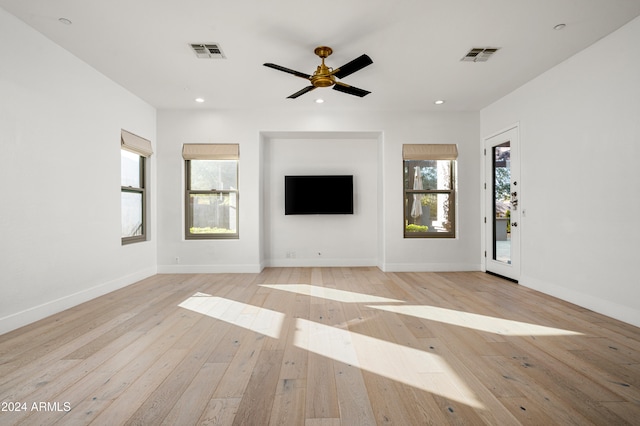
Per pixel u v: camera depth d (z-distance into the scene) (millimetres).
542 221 3924
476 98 4777
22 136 2818
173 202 5203
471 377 1922
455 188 5453
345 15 2730
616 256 2961
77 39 3100
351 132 5414
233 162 5410
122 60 3529
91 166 3674
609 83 3025
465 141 5395
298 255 5836
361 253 5883
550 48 3287
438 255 5398
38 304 2959
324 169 5871
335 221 5855
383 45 3229
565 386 1823
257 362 2111
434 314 3115
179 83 4156
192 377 1912
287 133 5449
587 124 3271
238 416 1537
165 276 4957
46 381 1865
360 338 2520
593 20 2795
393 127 5379
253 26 2887
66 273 3293
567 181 3529
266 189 5805
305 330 2691
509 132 4574
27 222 2857
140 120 4727
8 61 2691
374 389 1787
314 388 1793
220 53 3389
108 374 1947
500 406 1630
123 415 1544
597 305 3162
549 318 2990
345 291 4023
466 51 3355
